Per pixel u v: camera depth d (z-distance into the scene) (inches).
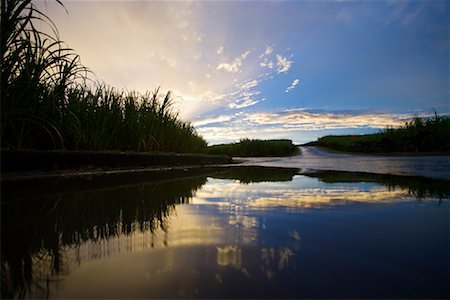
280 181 101.0
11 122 99.6
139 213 52.6
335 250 32.8
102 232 40.7
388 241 35.8
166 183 98.2
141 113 194.5
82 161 120.1
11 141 105.0
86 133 141.3
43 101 112.8
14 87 97.9
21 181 93.7
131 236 38.5
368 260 30.0
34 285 25.4
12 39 94.0
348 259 30.2
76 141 133.3
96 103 155.1
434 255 31.4
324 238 37.0
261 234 38.6
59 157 110.0
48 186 87.9
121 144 175.8
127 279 25.9
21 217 50.8
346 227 42.0
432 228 41.4
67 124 129.1
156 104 210.8
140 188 85.8
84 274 27.2
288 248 33.3
